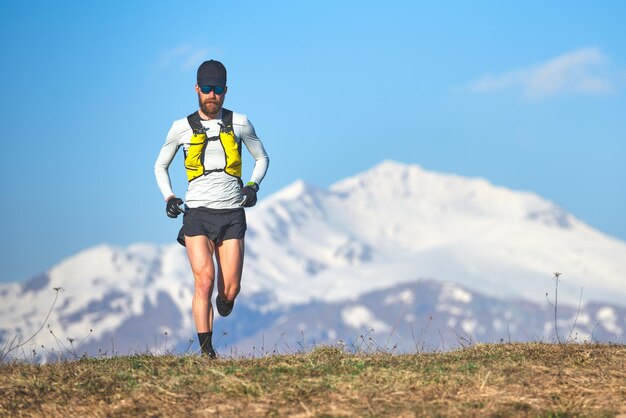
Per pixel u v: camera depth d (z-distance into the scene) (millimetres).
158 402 14727
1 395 15594
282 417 13805
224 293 19312
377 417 13625
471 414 13695
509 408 14000
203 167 19000
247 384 15102
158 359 18203
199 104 19094
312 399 14508
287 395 14664
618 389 15008
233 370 16312
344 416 13688
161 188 19391
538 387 15109
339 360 17469
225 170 19016
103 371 16953
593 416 13688
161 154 19438
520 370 16172
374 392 14703
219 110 19156
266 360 17734
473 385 15102
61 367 17641
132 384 15711
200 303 18875
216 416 13984
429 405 14078
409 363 17031
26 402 15242
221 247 19203
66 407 14852
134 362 17859
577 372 16109
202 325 18844
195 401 14688
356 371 16172
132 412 14391
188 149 19000
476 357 17828
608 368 16562
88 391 15555
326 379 15508
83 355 18969
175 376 16031
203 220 18984
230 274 19094
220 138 18969
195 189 19078
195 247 18891
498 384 15219
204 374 16094
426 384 15148
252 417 13859
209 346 18828
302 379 15570
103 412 14469
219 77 18797
